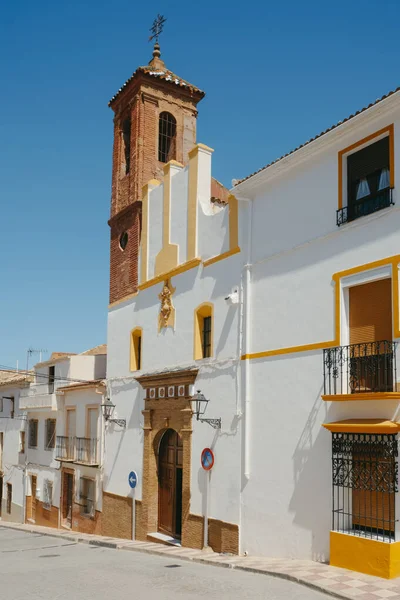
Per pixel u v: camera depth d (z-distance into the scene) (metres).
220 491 16.22
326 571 11.55
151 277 20.98
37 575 12.69
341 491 12.50
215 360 17.03
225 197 23.91
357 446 12.11
